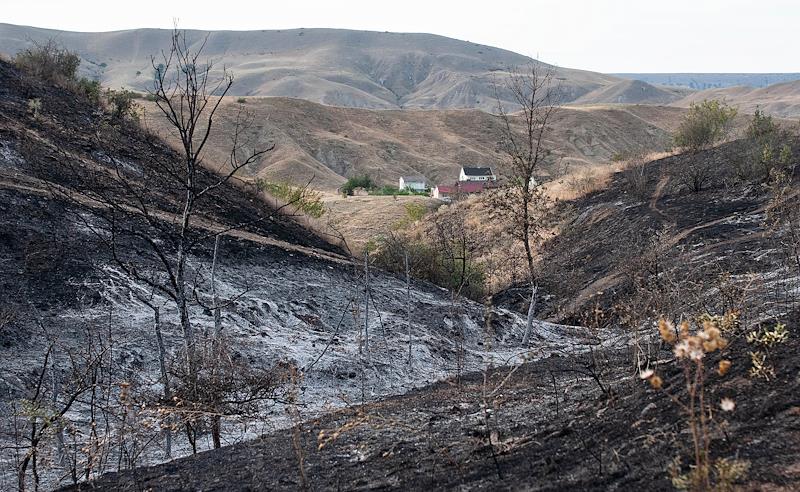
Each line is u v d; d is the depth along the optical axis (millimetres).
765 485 3594
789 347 5781
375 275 20344
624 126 164625
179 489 6297
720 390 5309
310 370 12227
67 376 10188
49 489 7027
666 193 32625
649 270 17172
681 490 3785
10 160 17750
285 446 7551
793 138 33406
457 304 18500
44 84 25297
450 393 10312
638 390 6445
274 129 122750
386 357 13766
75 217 15375
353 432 7832
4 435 8328
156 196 19266
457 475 5297
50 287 12781
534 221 17422
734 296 9008
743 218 24609
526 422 6832
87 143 21359
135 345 11555
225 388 8164
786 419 4363
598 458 4773
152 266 14930
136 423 8117
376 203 59688
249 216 22719
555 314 22547
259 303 15281
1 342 10656
